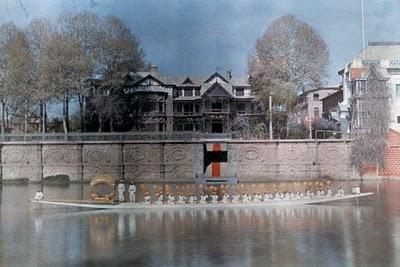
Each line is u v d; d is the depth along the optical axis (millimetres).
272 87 99062
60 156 84875
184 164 84688
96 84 98562
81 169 84812
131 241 36062
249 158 84875
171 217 46281
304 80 100938
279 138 93125
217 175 83812
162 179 83938
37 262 30547
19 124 103250
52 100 97625
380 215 46188
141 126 102312
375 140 84125
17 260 31000
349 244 34250
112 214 48438
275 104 99312
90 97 97812
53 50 95625
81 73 96250
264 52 101062
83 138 86312
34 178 84312
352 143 84750
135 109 102312
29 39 99750
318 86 102125
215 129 104750
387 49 100312
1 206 54812
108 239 36844
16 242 36125
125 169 84812
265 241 35438
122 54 100250
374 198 58906
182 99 106312
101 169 84875
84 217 46719
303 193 61062
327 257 30828
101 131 98938
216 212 49062
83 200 56625
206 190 68500
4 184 82000
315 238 36219
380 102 87250
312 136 97125
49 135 86562
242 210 50156
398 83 89938
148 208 52062
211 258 30922
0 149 84500
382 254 31469
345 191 66500
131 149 84875
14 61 96875
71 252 32938
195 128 105938
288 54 100125
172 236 37594
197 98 106312
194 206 52250
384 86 88375
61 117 103625
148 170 84625
